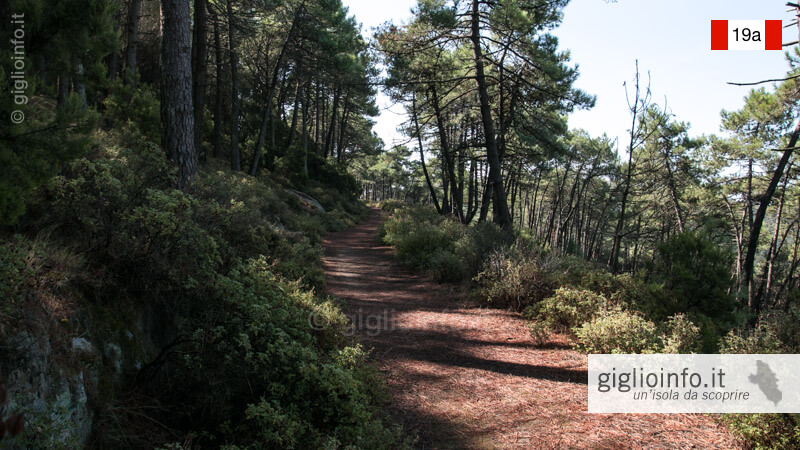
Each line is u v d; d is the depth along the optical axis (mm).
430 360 6484
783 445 3895
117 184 4223
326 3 26172
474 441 4348
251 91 36438
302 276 8234
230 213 5902
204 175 12336
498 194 15125
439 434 4465
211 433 3693
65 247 3787
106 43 4031
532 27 15305
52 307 3189
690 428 4523
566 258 10789
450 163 22078
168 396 3883
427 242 14562
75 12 3715
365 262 15070
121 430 3287
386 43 15938
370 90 18109
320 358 4836
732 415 4273
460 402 5180
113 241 4105
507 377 5898
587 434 4445
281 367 3990
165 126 7328
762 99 21672
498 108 19453
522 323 8203
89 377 3223
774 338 5406
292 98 42906
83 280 3656
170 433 3578
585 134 39906
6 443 2426
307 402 3965
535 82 17453
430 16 14656
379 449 3840
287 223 15844
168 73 7293
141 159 5855
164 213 4070
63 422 2789
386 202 51844
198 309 4395
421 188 64188
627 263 40688
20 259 2959
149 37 24641
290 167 30656
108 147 6527
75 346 3201
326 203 31359
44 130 3352
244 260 6324
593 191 43531
